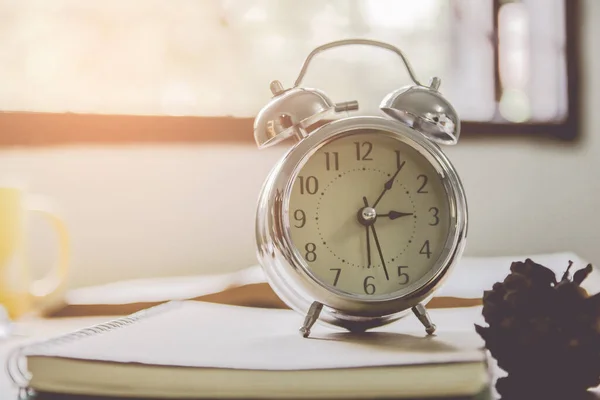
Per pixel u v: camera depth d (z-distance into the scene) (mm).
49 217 687
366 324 487
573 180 1021
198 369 391
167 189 870
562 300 417
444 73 1027
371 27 998
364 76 987
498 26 1048
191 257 876
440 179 500
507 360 417
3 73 862
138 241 858
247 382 389
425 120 488
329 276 484
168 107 918
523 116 1043
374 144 499
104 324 501
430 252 495
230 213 890
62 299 691
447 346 430
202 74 929
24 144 821
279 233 479
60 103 880
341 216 491
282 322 532
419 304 488
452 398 392
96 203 845
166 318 536
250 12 945
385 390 389
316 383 388
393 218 495
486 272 739
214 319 536
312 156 492
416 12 1015
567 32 1042
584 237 1025
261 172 899
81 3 889
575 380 411
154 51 915
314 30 969
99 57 895
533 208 1006
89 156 843
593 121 1036
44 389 401
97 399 397
